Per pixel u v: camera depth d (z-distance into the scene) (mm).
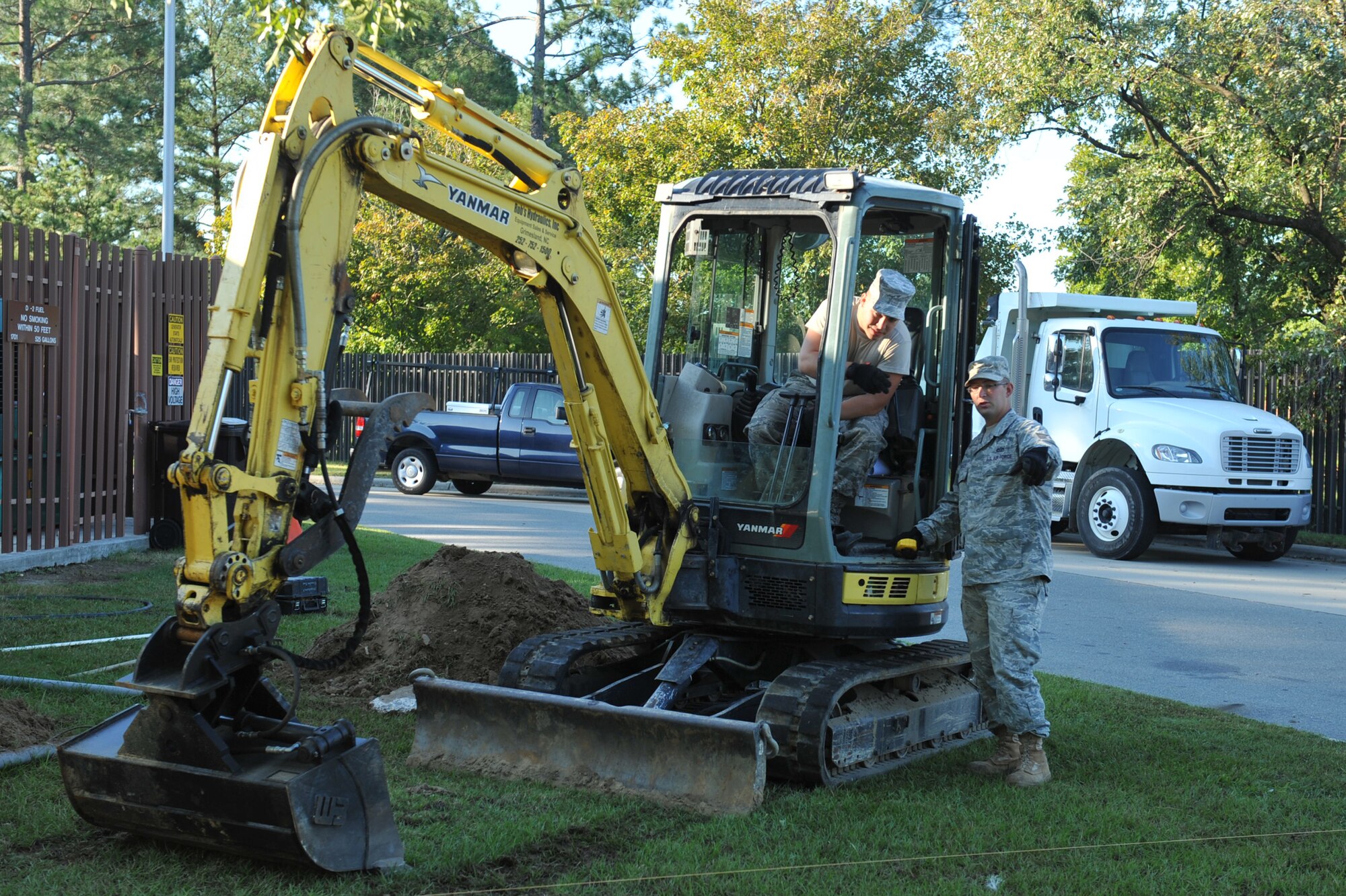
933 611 6672
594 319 5832
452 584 7773
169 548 12422
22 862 4379
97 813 4469
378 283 31703
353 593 10281
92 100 41531
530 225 5477
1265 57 19078
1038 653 5996
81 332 11727
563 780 5492
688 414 6840
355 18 8367
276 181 4383
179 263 13195
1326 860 4949
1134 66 20062
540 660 6383
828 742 5828
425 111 5059
